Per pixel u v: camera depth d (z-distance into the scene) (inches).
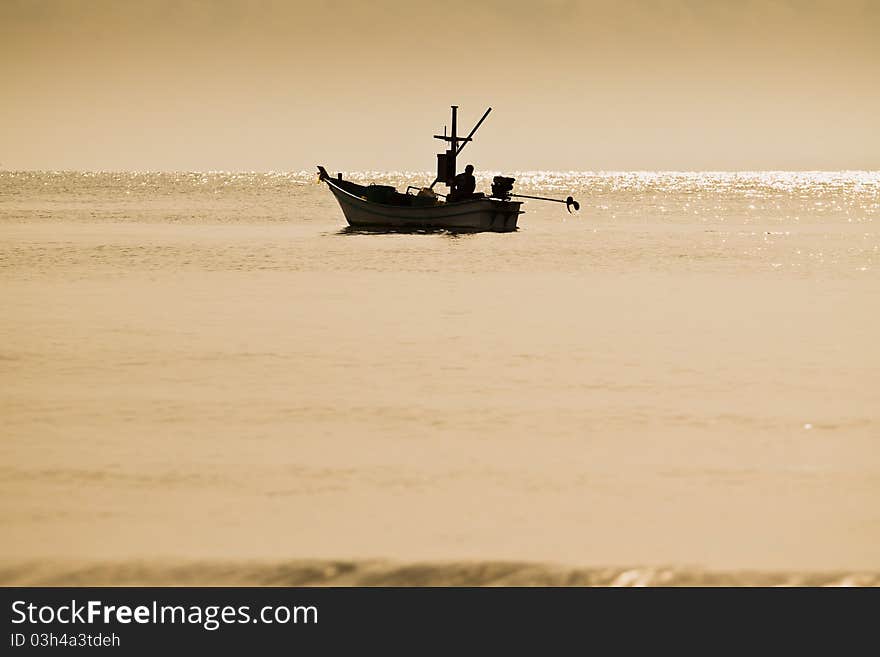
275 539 1875.0
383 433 2655.0
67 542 1859.0
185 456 2420.0
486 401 3026.6
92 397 3068.4
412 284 6294.3
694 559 1792.6
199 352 3843.5
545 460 2400.3
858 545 1850.4
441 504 2073.1
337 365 3595.0
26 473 2274.9
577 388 3208.7
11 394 3100.4
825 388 3211.1
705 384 3270.2
